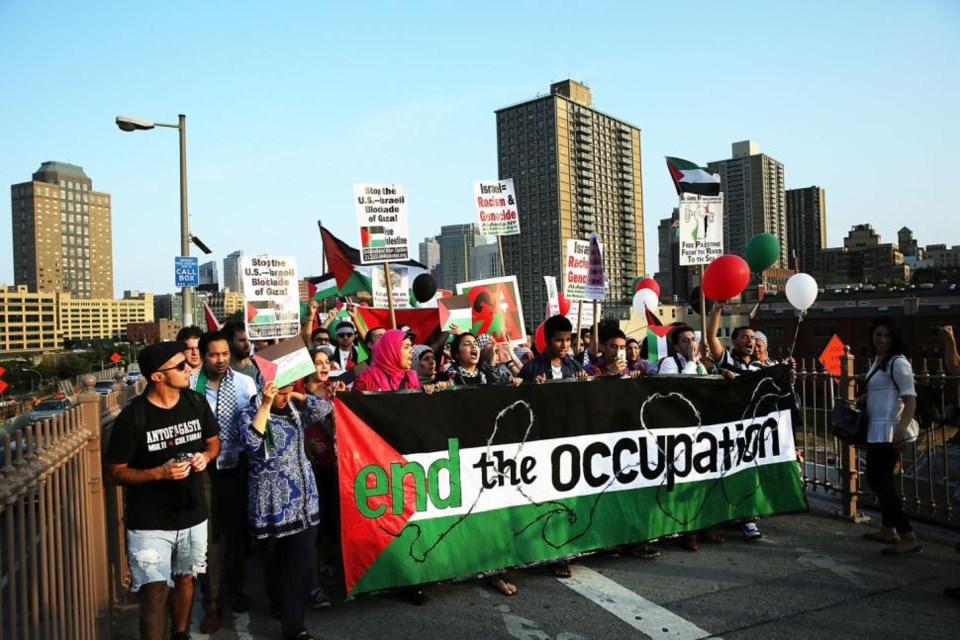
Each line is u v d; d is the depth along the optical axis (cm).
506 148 13075
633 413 584
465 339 631
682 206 762
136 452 386
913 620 452
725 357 688
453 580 500
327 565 553
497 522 523
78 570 383
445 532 504
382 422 489
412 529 493
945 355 605
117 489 506
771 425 658
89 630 405
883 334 588
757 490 642
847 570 542
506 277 918
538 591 511
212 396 495
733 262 709
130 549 384
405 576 485
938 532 624
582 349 1062
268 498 429
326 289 1134
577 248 925
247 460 474
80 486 391
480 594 509
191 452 402
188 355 578
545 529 539
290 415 445
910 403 570
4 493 264
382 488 486
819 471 824
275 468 432
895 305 5562
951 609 468
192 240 1703
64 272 19788
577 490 557
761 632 438
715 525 612
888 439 583
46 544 327
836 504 727
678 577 535
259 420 423
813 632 437
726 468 627
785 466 664
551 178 12475
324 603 484
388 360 539
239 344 614
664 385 601
